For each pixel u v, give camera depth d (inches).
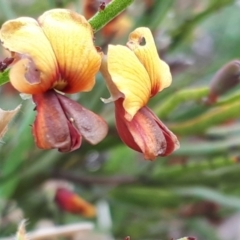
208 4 7.1
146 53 4.3
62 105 4.1
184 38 7.1
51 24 4.1
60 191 6.9
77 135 4.1
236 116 6.0
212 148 6.6
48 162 6.6
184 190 6.8
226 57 8.0
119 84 4.1
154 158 4.2
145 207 7.3
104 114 6.6
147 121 4.2
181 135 6.3
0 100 8.1
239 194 7.1
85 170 7.6
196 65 8.4
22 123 6.1
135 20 6.9
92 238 7.1
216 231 8.0
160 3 6.6
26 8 7.9
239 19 9.1
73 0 6.2
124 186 7.1
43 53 4.0
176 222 8.0
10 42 4.0
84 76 4.1
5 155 6.7
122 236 7.9
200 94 5.6
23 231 4.3
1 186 6.3
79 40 4.1
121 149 7.3
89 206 6.9
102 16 4.2
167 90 6.8
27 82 4.0
